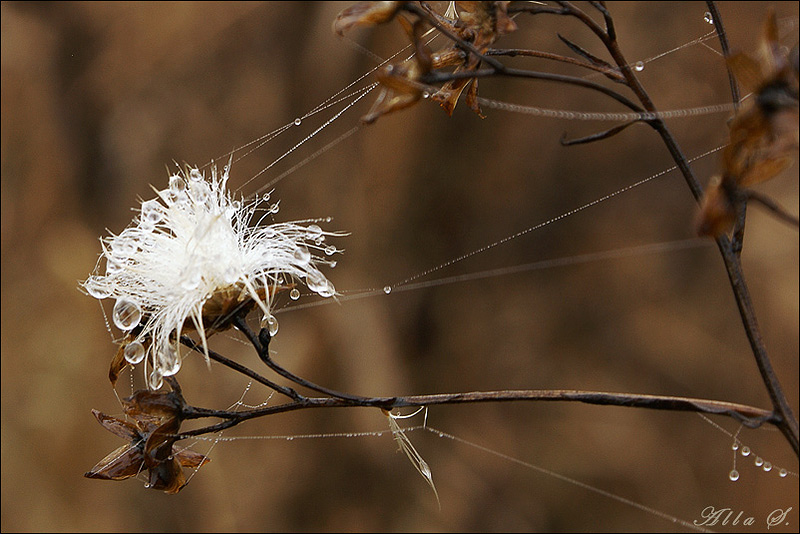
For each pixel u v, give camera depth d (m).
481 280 0.87
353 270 0.81
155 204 0.34
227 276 0.33
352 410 0.78
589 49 0.86
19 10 0.84
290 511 0.76
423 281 0.84
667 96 0.86
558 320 0.89
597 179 0.90
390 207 0.81
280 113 0.80
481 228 0.86
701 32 0.84
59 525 0.73
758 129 0.31
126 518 0.75
